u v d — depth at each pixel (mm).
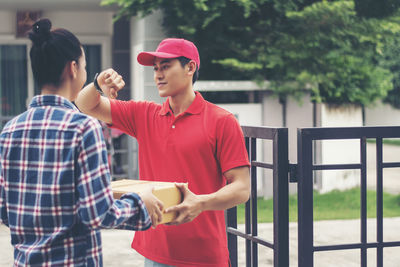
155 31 8328
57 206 1706
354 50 8742
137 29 8867
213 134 2357
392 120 22906
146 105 2557
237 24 8609
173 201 2074
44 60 1801
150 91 8227
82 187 1681
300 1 8492
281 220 2846
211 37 8492
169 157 2406
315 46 8297
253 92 8922
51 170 1713
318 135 2824
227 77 8836
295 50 8320
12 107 9875
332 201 8430
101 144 1729
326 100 9359
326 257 5379
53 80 1820
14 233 1782
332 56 8273
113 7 8969
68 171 1697
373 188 9836
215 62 8195
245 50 8445
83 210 1671
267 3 8484
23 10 9414
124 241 6043
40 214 1718
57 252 1714
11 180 1781
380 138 2947
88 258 1759
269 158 8516
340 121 9297
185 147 2369
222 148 2363
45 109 1774
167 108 2441
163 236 2412
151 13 8078
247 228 3242
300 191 2809
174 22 8234
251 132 3121
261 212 7566
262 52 8414
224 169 2354
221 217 2471
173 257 2402
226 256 2482
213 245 2400
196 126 2379
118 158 9219
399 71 16969
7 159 1787
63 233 1705
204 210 2205
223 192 2246
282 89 8422
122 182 2207
